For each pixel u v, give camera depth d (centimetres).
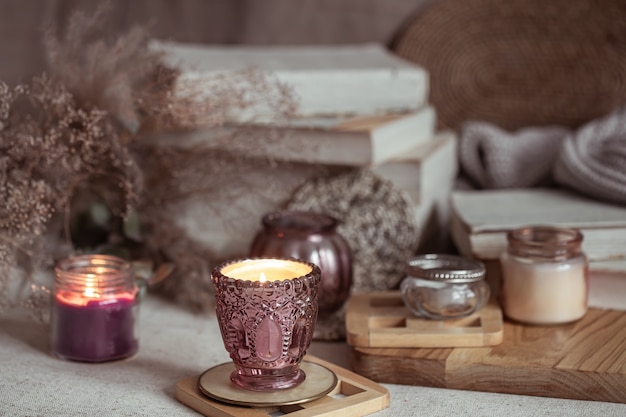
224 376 110
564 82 158
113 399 109
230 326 106
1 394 109
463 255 132
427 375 112
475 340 115
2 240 120
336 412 105
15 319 128
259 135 130
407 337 114
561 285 119
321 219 126
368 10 163
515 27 159
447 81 161
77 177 124
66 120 118
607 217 131
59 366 116
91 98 124
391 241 134
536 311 120
